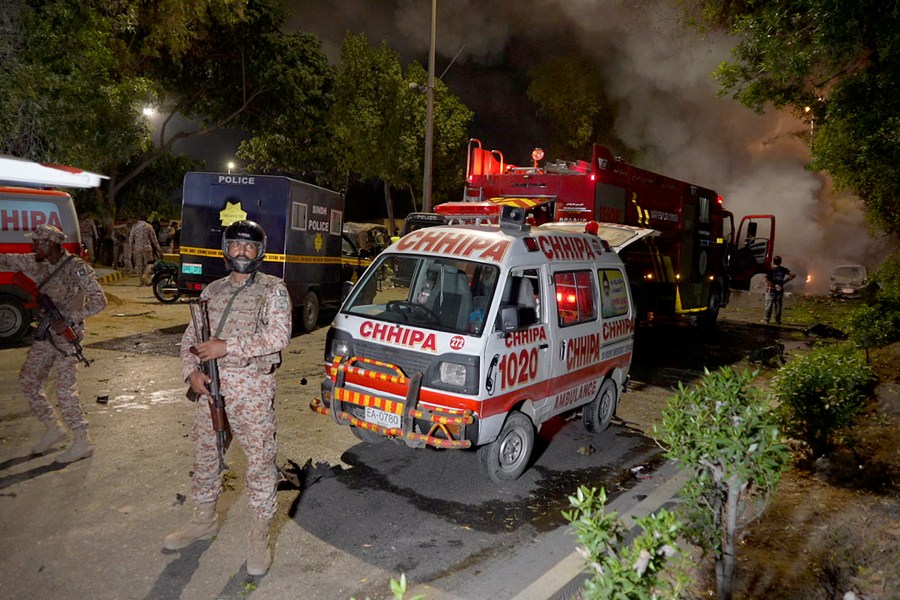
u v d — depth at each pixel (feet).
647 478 18.94
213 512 13.29
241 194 36.45
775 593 11.82
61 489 15.55
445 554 13.65
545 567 13.37
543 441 21.86
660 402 28.22
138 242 56.95
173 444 18.98
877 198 32.65
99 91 37.65
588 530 7.60
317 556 13.16
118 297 48.49
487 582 12.66
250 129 76.13
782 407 20.03
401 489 16.84
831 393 19.54
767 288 54.95
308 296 39.81
